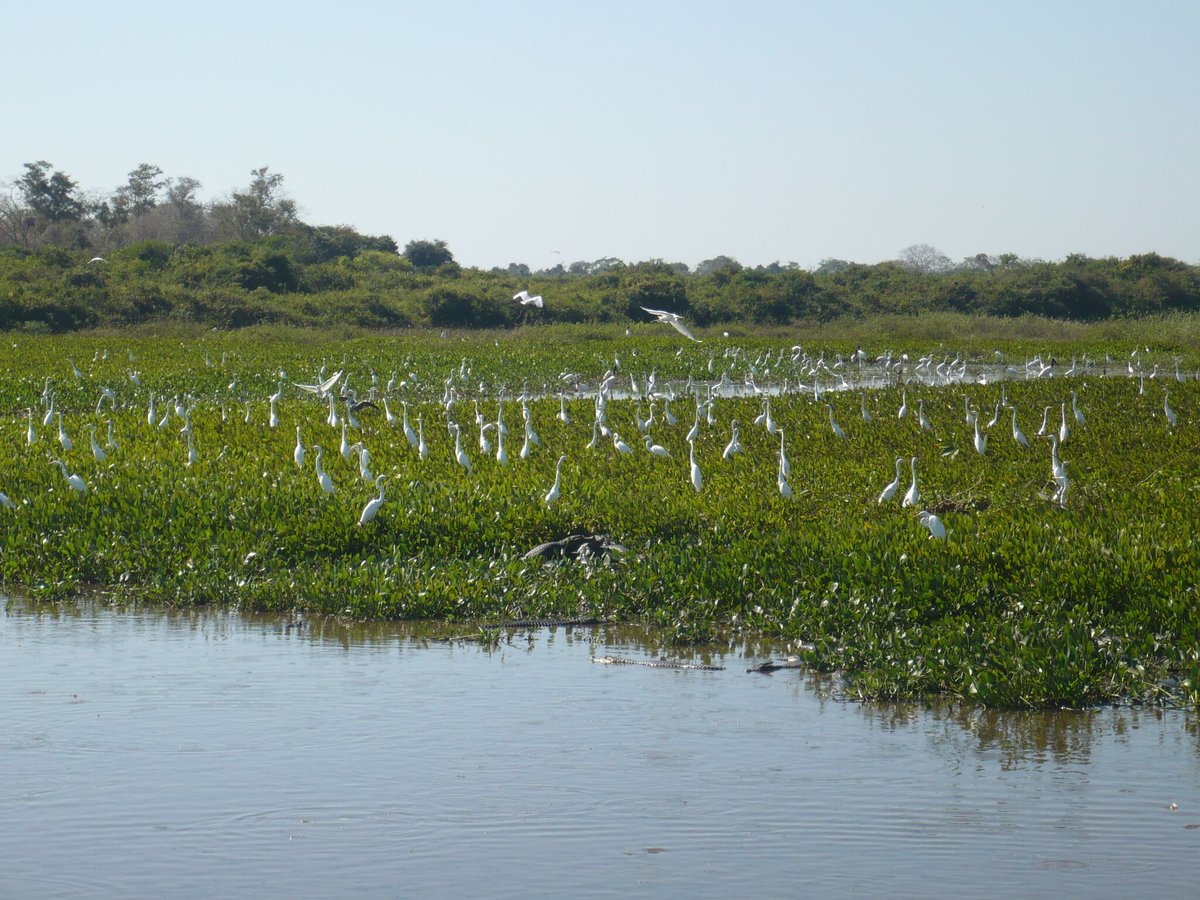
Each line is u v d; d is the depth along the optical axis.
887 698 19.62
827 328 130.62
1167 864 13.84
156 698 19.33
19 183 193.50
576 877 13.59
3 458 38.66
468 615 24.66
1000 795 15.70
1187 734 18.03
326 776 16.23
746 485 34.34
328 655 21.89
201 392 63.97
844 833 14.64
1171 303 152.88
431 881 13.50
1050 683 19.16
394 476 35.41
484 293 135.12
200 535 28.86
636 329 124.25
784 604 23.80
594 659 21.72
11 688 19.77
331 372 73.62
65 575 27.12
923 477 35.91
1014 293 147.38
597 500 31.72
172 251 149.50
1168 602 21.81
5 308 112.31
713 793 15.72
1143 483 34.56
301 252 164.50
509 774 16.31
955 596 23.20
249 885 13.39
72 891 13.23
